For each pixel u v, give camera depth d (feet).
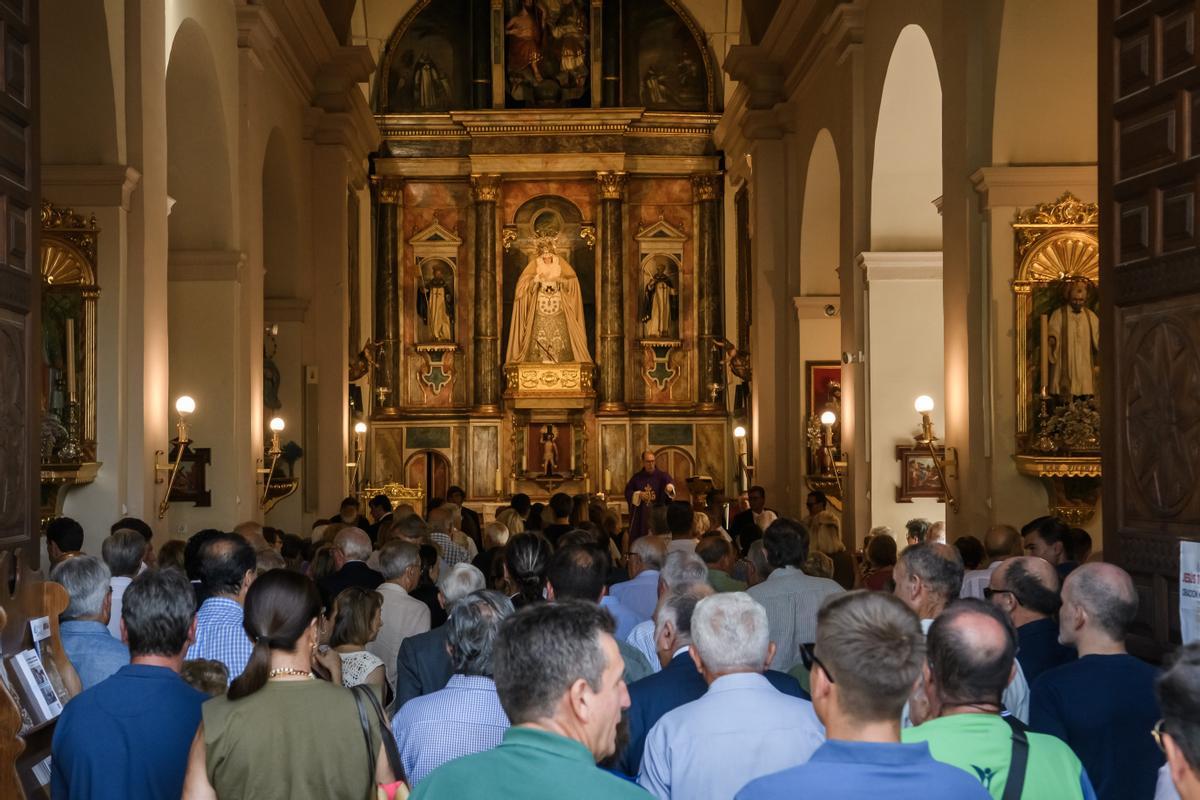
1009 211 36.14
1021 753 11.20
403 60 91.04
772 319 66.49
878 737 9.95
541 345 89.40
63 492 35.99
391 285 89.92
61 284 36.01
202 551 19.33
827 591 21.71
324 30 63.26
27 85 24.86
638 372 91.25
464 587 19.86
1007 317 36.22
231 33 49.08
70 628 17.51
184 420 39.99
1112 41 24.29
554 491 88.99
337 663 17.46
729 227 90.53
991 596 18.30
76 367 36.06
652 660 20.33
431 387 90.58
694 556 19.76
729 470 89.71
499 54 89.92
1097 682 14.49
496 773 9.50
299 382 64.95
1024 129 36.42
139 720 13.58
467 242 90.94
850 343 52.06
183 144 48.29
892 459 49.75
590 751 9.86
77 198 36.17
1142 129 23.43
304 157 65.67
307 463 66.90
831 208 63.00
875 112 49.34
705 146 90.99
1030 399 36.09
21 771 15.11
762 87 66.90
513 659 9.81
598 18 90.12
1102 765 14.30
